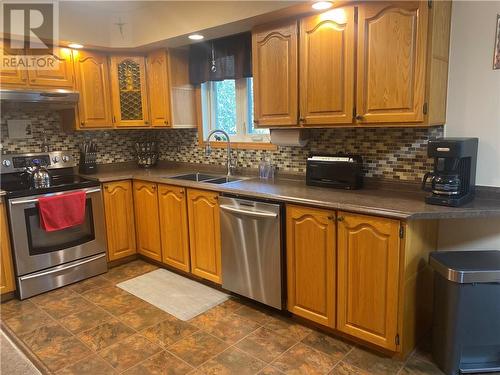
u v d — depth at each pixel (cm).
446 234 244
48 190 309
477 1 218
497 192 223
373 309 215
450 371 203
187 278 339
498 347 205
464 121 231
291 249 248
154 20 331
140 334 250
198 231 312
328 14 238
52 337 248
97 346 237
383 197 234
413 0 205
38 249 309
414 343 227
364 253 213
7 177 334
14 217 294
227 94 367
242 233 271
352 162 258
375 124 230
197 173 370
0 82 302
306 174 284
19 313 281
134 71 373
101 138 405
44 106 342
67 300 301
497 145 221
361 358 221
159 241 353
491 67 218
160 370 213
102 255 353
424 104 211
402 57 213
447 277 196
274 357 223
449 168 207
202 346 235
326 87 246
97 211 345
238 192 270
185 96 375
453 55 229
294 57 259
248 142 348
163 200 339
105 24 349
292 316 267
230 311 278
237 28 289
